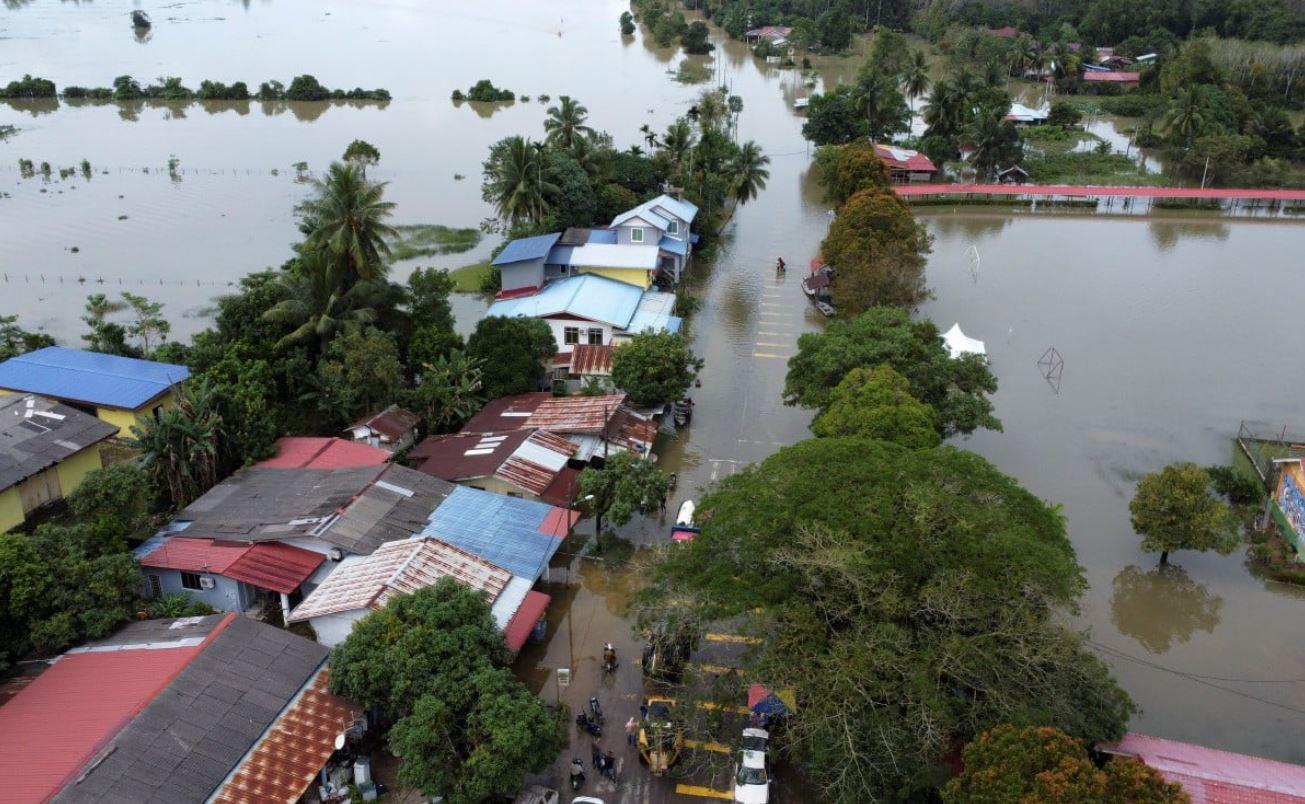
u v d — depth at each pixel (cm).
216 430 4975
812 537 3559
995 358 7488
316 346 6103
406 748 3155
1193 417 6644
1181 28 18950
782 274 9288
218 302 7569
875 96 13100
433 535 4472
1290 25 17288
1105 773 2803
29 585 3581
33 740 3147
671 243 8800
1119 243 10494
